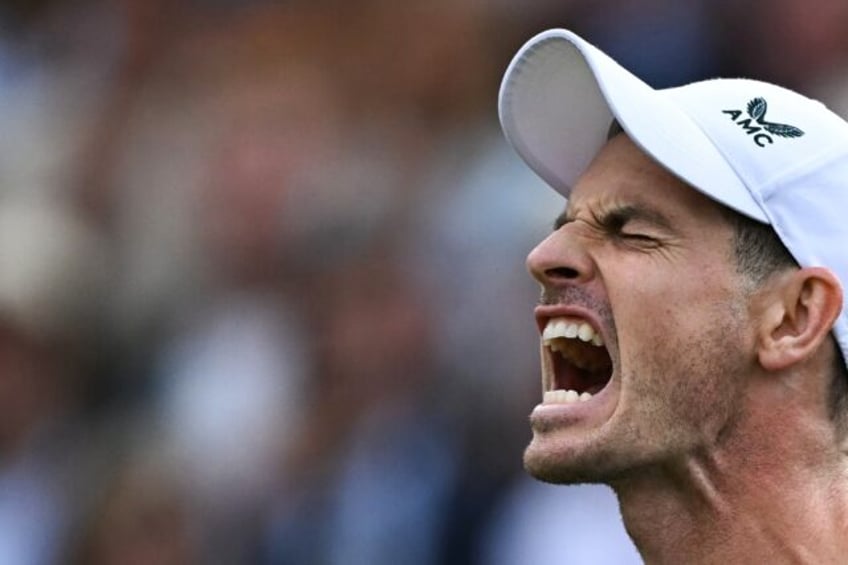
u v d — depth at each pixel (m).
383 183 34.38
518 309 28.83
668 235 11.84
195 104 39.12
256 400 30.77
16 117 40.50
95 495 29.56
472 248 30.72
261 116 37.31
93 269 35.91
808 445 11.90
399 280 30.27
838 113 31.06
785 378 11.88
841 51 32.34
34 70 41.75
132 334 34.75
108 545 28.66
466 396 27.72
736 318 11.77
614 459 11.80
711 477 11.93
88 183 38.38
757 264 11.82
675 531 12.06
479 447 26.88
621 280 11.83
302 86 37.84
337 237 33.12
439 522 26.39
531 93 12.87
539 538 24.56
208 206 35.78
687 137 11.83
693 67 33.34
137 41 41.28
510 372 27.81
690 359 11.75
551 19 36.34
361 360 28.94
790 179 11.87
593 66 11.88
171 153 38.09
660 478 12.02
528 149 13.09
